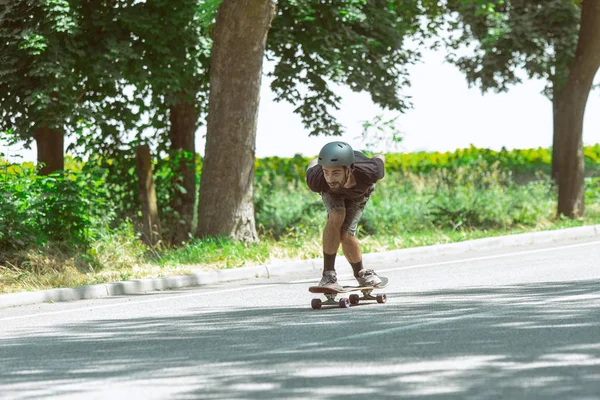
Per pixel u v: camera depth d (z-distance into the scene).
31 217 21.69
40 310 16.77
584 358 9.34
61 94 27.98
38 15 27.42
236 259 22.61
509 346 10.23
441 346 10.41
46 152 30.95
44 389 8.80
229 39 25.16
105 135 31.67
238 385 8.62
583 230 30.28
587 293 14.91
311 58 33.06
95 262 21.84
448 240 27.55
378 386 8.35
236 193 25.47
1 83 28.36
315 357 10.03
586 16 33.44
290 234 29.17
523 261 21.88
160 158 32.72
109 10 29.00
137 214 32.25
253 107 25.61
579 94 33.72
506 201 33.38
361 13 31.97
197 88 31.59
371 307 14.46
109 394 8.45
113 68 28.50
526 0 39.62
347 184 14.24
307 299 16.50
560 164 34.03
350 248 14.81
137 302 17.33
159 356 10.58
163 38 28.95
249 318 13.92
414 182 35.94
